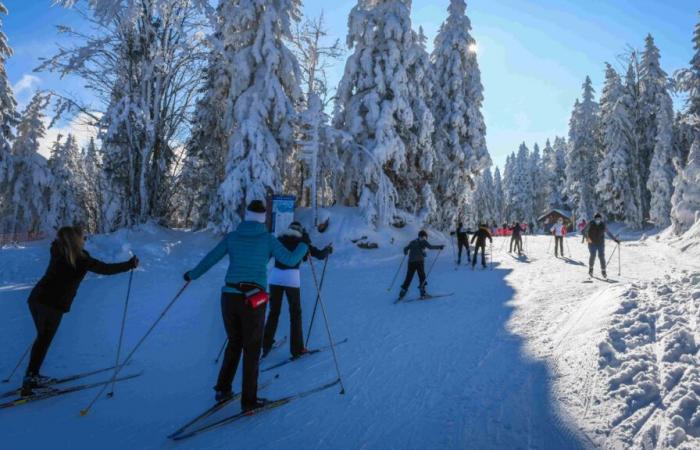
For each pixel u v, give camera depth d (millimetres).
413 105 21875
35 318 4074
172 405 3887
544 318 6555
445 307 7941
